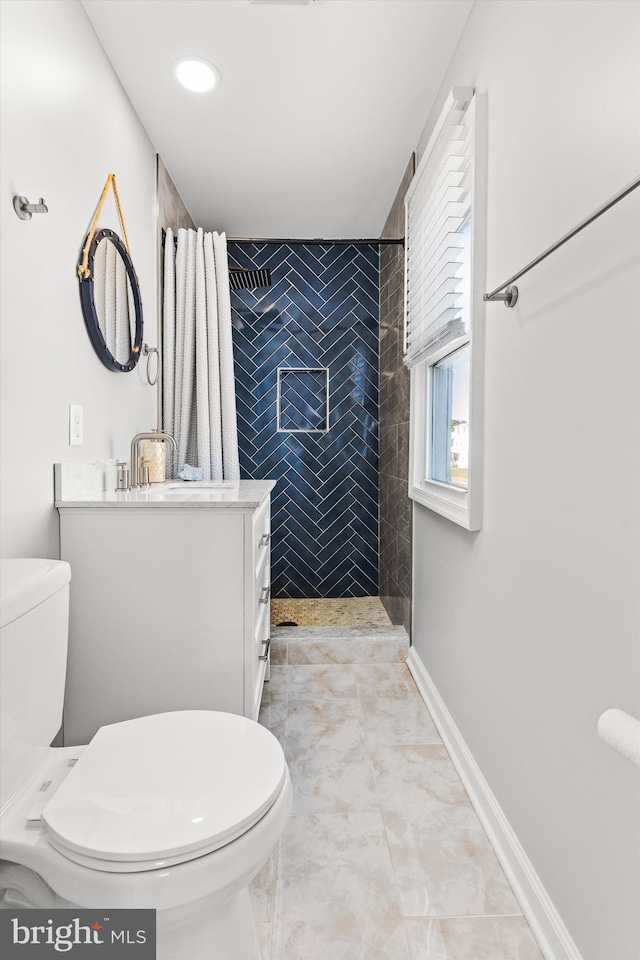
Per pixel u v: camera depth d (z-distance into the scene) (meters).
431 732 2.02
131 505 1.51
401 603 2.82
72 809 0.87
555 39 1.11
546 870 1.16
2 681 0.92
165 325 2.60
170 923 0.81
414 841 1.45
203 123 2.24
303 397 3.48
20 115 1.29
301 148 2.44
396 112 2.18
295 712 2.16
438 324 1.95
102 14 1.67
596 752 0.97
